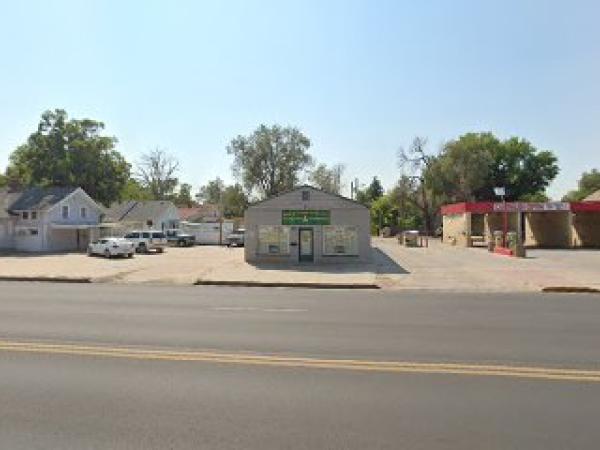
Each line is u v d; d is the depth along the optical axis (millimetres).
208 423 6617
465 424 6539
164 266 37500
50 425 6605
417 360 9594
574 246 58875
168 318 14625
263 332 12383
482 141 97000
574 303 18453
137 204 84438
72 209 61938
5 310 16172
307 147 98875
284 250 40281
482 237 66500
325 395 7637
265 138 97250
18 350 10438
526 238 66688
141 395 7672
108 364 9359
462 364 9305
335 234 39844
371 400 7418
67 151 70188
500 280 27609
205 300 19141
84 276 30109
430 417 6773
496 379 8391
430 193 91562
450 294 22016
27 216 59094
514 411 6977
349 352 10242
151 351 10336
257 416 6832
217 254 52094
